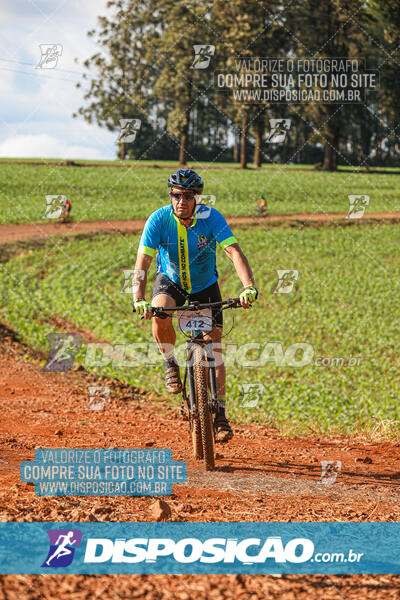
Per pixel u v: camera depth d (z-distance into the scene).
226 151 84.62
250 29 53.09
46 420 6.88
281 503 3.76
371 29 53.94
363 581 2.42
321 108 56.19
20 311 15.46
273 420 8.20
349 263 28.06
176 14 57.19
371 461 5.43
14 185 46.41
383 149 71.81
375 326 17.48
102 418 7.30
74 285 19.41
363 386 11.05
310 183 54.03
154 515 3.17
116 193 46.75
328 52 54.22
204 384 4.41
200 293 4.65
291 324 16.77
